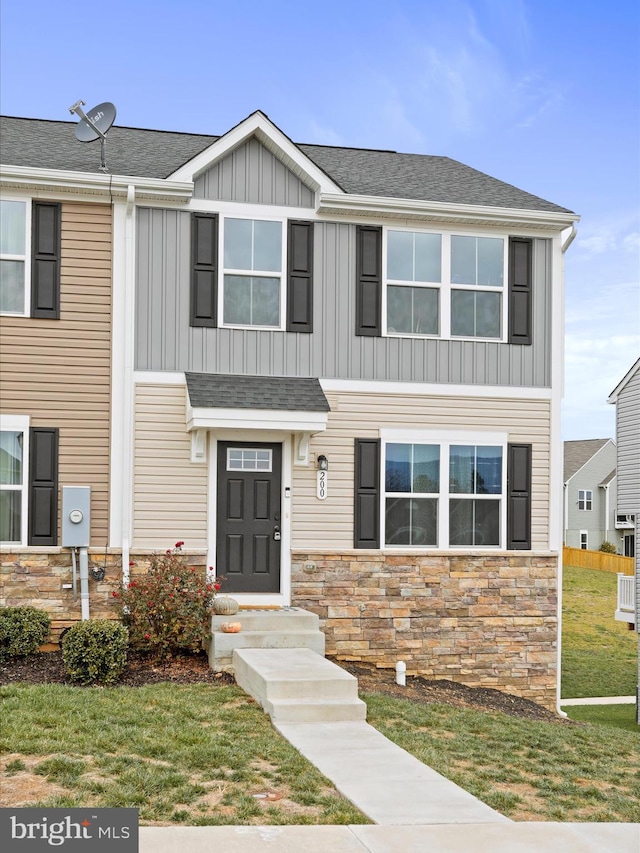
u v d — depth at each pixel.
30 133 14.75
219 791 6.48
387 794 6.65
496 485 13.70
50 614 12.05
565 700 19.95
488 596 13.43
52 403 12.25
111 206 12.55
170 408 12.60
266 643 11.08
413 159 17.06
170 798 6.26
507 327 13.84
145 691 9.59
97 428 12.36
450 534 13.49
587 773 8.20
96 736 7.61
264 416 12.20
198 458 12.61
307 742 8.05
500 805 6.73
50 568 12.12
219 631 11.25
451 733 9.23
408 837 5.76
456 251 13.74
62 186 12.20
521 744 9.09
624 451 23.58
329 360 13.19
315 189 13.17
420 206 13.27
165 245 12.72
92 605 12.16
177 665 11.17
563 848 5.73
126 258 12.48
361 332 13.31
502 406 13.77
